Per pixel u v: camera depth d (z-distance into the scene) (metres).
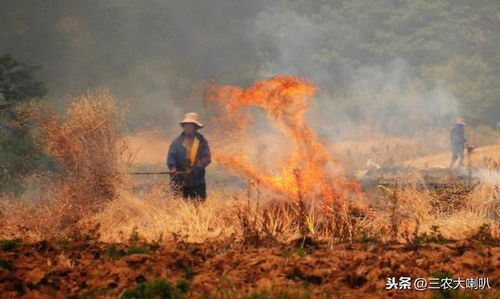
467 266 18.33
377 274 17.17
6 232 25.03
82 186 27.56
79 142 28.78
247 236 21.86
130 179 29.22
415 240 21.80
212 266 18.14
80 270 17.78
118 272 17.12
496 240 22.48
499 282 16.92
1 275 16.80
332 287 16.34
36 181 28.81
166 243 21.48
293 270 17.38
